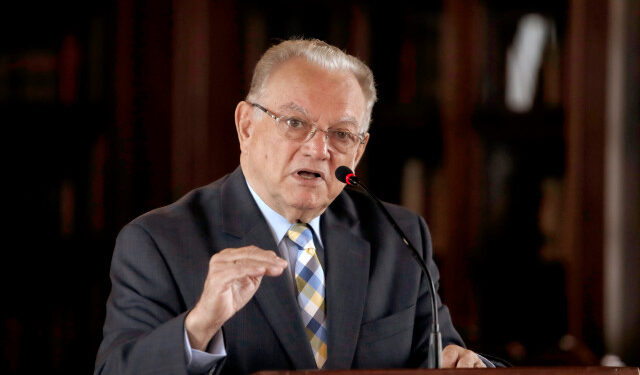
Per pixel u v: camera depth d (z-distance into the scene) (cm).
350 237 675
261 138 629
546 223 1240
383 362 639
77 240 1161
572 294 1231
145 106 1162
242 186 666
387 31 1237
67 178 1162
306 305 638
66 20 1161
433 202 1245
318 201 622
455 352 629
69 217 1161
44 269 1159
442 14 1234
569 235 1232
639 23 1248
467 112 1227
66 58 1161
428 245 715
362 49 1224
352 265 659
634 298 1260
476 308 1238
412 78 1236
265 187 639
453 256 1234
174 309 605
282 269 523
